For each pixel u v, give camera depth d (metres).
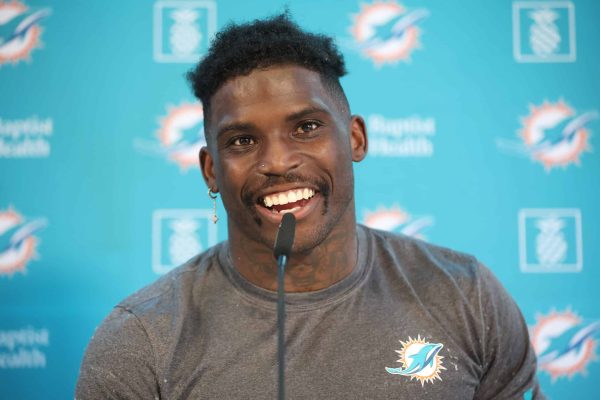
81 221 2.55
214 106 1.44
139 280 2.56
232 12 2.61
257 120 1.38
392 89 2.61
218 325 1.46
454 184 2.59
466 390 1.45
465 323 1.49
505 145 2.60
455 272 1.57
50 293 2.53
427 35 2.62
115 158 2.57
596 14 2.61
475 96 2.61
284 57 1.41
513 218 2.59
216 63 1.43
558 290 2.57
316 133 1.41
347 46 2.61
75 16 2.58
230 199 1.43
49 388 2.52
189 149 2.59
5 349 2.51
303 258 1.45
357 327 1.45
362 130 1.62
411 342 1.44
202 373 1.41
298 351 1.42
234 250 1.50
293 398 1.38
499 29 2.61
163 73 2.59
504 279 2.58
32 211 2.54
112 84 2.58
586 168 2.59
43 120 2.56
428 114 2.60
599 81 2.60
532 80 2.61
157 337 1.44
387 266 1.58
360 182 2.59
